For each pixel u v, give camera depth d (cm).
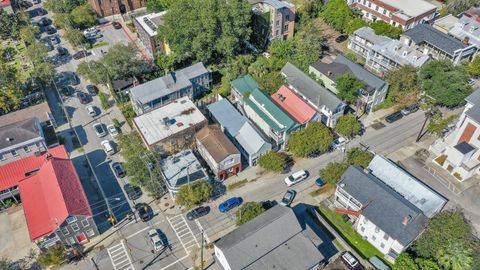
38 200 6344
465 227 5838
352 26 10656
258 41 11081
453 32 10325
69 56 10825
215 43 9481
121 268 6025
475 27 10056
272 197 7019
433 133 8119
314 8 11825
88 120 8744
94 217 6738
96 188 7250
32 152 7569
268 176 7419
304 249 5616
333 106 7919
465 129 7262
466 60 9900
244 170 7550
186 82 8800
